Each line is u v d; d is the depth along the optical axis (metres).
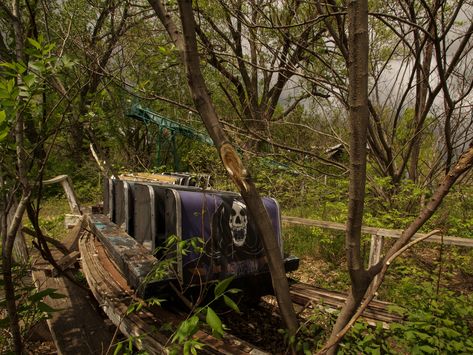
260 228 1.72
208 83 9.12
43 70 1.75
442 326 2.68
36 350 3.15
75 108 2.21
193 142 14.83
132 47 4.33
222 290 1.42
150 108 12.58
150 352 2.07
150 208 2.98
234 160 1.61
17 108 1.67
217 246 2.79
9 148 1.81
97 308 3.63
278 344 3.18
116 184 4.31
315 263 5.88
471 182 6.55
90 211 6.07
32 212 2.45
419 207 6.36
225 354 1.98
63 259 4.25
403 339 2.58
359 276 1.58
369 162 7.56
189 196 2.77
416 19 5.24
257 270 3.00
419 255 5.54
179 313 2.55
